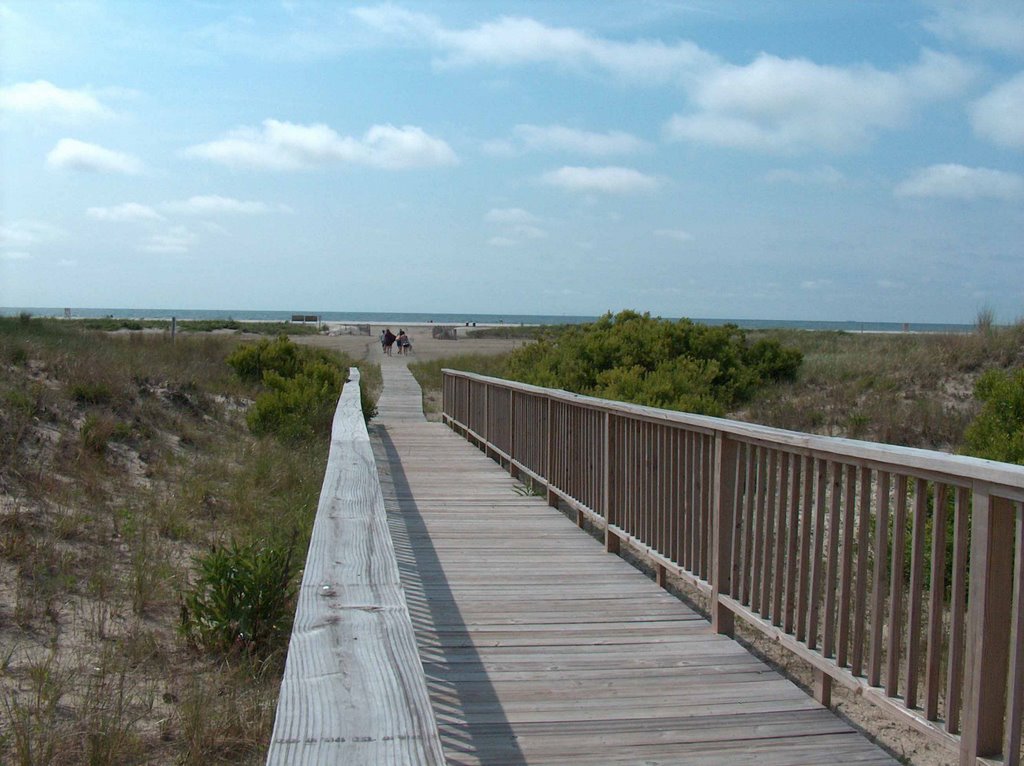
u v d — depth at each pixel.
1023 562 2.74
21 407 9.37
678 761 3.43
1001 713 2.93
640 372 15.55
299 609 2.41
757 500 4.61
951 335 18.30
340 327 69.25
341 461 4.97
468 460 12.11
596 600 5.63
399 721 1.75
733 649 4.73
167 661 4.93
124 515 7.28
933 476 3.19
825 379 17.86
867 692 3.58
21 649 4.86
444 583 6.01
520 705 3.96
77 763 3.72
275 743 1.66
